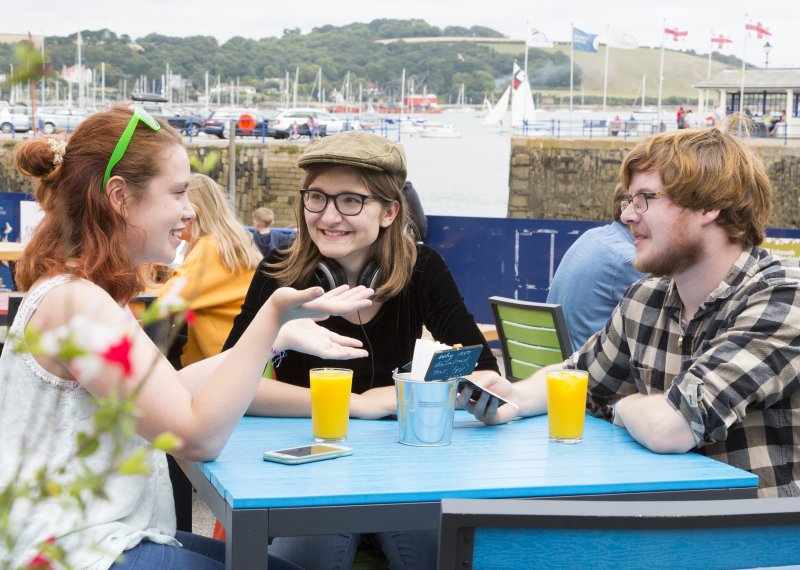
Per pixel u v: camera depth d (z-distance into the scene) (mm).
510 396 2533
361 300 1979
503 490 1834
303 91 192000
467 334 2896
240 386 1923
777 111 62406
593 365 2666
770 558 1274
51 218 1935
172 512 2037
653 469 2018
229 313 4082
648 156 2350
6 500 780
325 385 2174
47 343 746
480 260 9711
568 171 37812
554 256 9484
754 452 2242
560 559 1232
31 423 1043
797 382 2195
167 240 2002
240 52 189000
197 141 43812
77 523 1562
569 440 2238
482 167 91375
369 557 2514
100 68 140125
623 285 3887
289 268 2844
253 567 1732
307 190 2740
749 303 2268
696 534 1240
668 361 2473
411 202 9672
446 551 1223
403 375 2219
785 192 37062
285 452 2041
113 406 797
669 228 2326
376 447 2162
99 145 1927
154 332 2842
